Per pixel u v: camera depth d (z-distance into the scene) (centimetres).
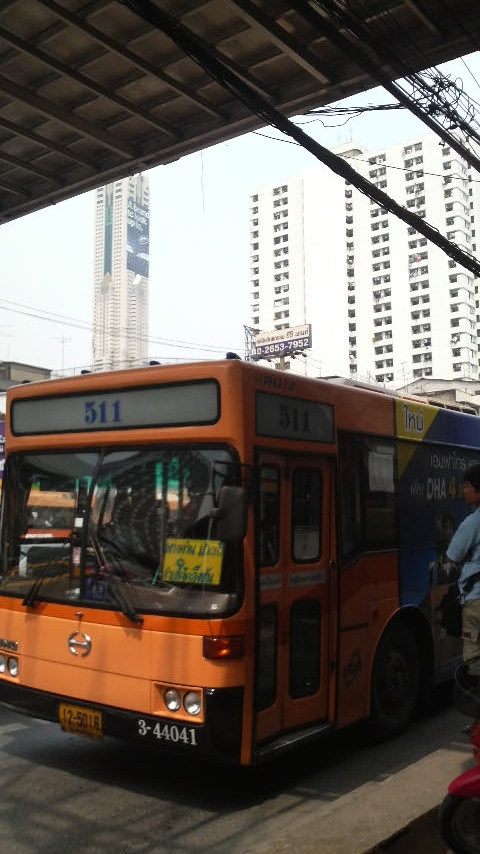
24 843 404
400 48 830
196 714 435
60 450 530
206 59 664
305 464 516
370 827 357
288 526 493
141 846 402
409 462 645
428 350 10800
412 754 558
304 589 502
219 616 438
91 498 504
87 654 482
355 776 511
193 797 471
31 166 1130
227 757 433
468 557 511
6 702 525
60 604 500
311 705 503
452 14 769
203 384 470
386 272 11275
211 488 458
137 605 465
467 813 363
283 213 12225
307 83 922
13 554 538
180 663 443
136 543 479
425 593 642
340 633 532
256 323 12300
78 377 524
